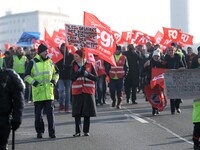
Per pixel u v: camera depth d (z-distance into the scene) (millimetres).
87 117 13727
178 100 18859
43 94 13344
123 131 14594
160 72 17938
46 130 15062
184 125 15758
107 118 17594
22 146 12359
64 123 16469
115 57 21172
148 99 18234
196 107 10500
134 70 22859
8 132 8570
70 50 19391
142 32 30672
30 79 13234
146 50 29906
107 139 13250
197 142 10547
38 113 13555
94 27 14992
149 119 17234
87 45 15016
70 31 14984
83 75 13516
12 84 8641
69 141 13000
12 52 26266
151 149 11875
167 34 27609
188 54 25312
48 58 13445
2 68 8656
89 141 12969
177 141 12969
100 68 22422
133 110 20188
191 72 10289
